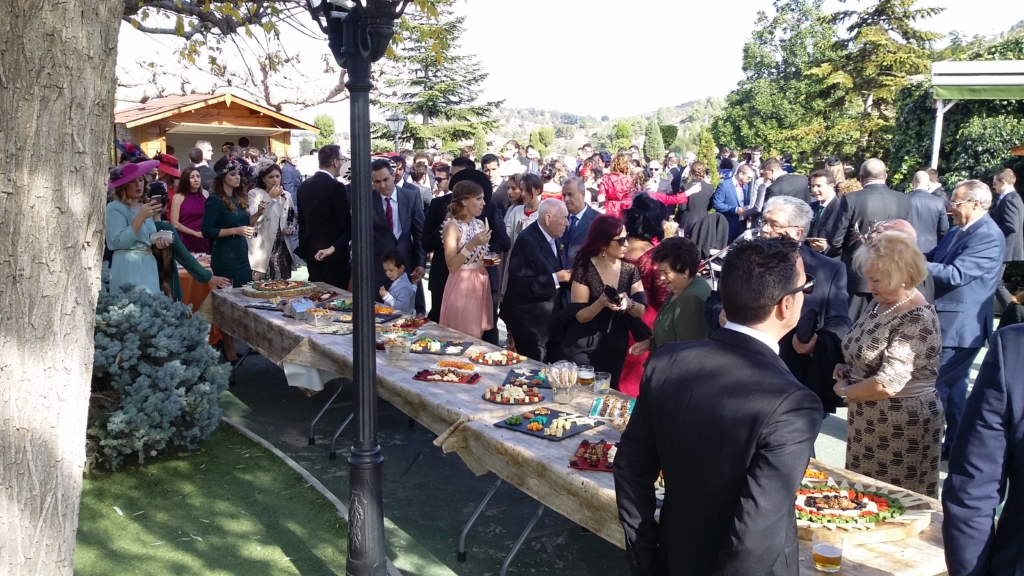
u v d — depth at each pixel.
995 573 1.76
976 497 1.73
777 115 37.88
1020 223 7.77
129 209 5.34
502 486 4.38
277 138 17.39
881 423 3.04
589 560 3.56
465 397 3.63
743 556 1.59
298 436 5.11
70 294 2.08
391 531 3.81
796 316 1.82
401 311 5.76
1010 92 9.34
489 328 5.52
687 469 1.76
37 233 2.00
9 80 1.94
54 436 2.08
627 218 4.48
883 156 19.73
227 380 4.74
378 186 6.56
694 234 9.18
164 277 5.74
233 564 3.39
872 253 2.99
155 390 4.33
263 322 5.36
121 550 3.48
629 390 4.31
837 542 2.10
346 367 4.34
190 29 5.38
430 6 4.57
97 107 2.08
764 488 1.61
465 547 3.65
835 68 22.64
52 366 2.06
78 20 2.00
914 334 2.93
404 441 5.09
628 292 4.34
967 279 4.54
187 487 4.14
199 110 15.56
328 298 6.07
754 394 1.68
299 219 7.16
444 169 10.15
